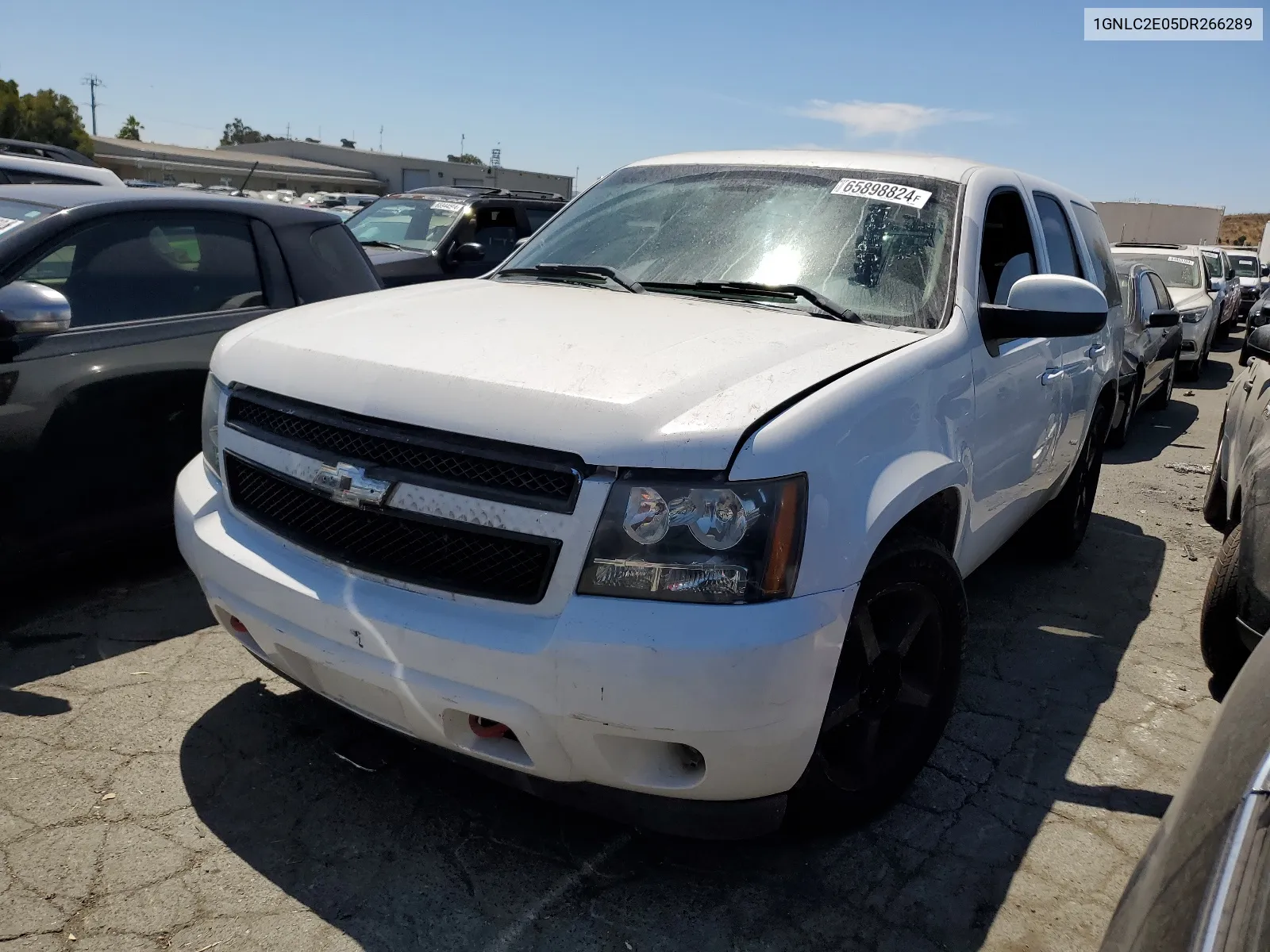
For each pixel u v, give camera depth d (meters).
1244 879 1.24
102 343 3.83
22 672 3.43
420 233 10.06
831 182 3.51
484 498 2.22
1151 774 3.16
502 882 2.52
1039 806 2.96
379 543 2.38
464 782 2.92
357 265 4.91
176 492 2.99
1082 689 3.73
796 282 3.14
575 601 2.15
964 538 3.08
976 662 3.92
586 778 2.30
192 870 2.50
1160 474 7.63
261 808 2.75
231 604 2.65
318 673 2.51
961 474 2.88
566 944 2.32
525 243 3.97
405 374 2.40
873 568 2.50
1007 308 3.10
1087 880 2.63
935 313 3.04
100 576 4.25
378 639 2.31
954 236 3.26
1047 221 4.19
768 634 2.13
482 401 2.27
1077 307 3.03
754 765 2.23
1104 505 6.52
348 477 2.38
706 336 2.64
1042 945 2.39
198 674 3.47
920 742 2.83
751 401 2.28
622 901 2.47
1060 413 3.94
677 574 2.13
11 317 3.40
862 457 2.41
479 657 2.19
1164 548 5.55
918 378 2.69
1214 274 19.77
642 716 2.13
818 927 2.42
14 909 2.33
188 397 4.08
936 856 2.70
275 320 3.03
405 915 2.39
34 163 7.33
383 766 2.97
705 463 2.14
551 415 2.20
